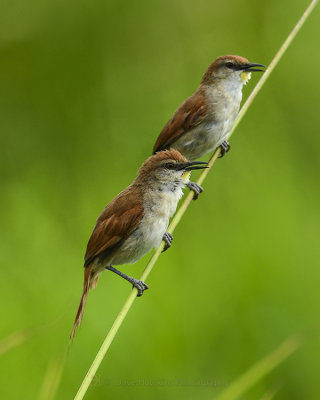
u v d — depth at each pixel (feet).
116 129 80.53
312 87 79.92
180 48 82.23
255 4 82.43
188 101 63.16
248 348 62.23
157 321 63.72
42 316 64.13
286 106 79.97
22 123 82.79
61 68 82.17
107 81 81.56
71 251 71.92
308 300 64.75
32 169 80.28
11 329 63.00
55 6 81.20
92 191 77.30
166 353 62.03
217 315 64.44
